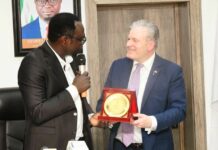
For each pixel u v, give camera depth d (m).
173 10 3.48
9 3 3.00
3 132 2.35
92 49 3.13
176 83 2.32
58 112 1.97
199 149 3.38
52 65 2.02
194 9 3.30
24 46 3.02
